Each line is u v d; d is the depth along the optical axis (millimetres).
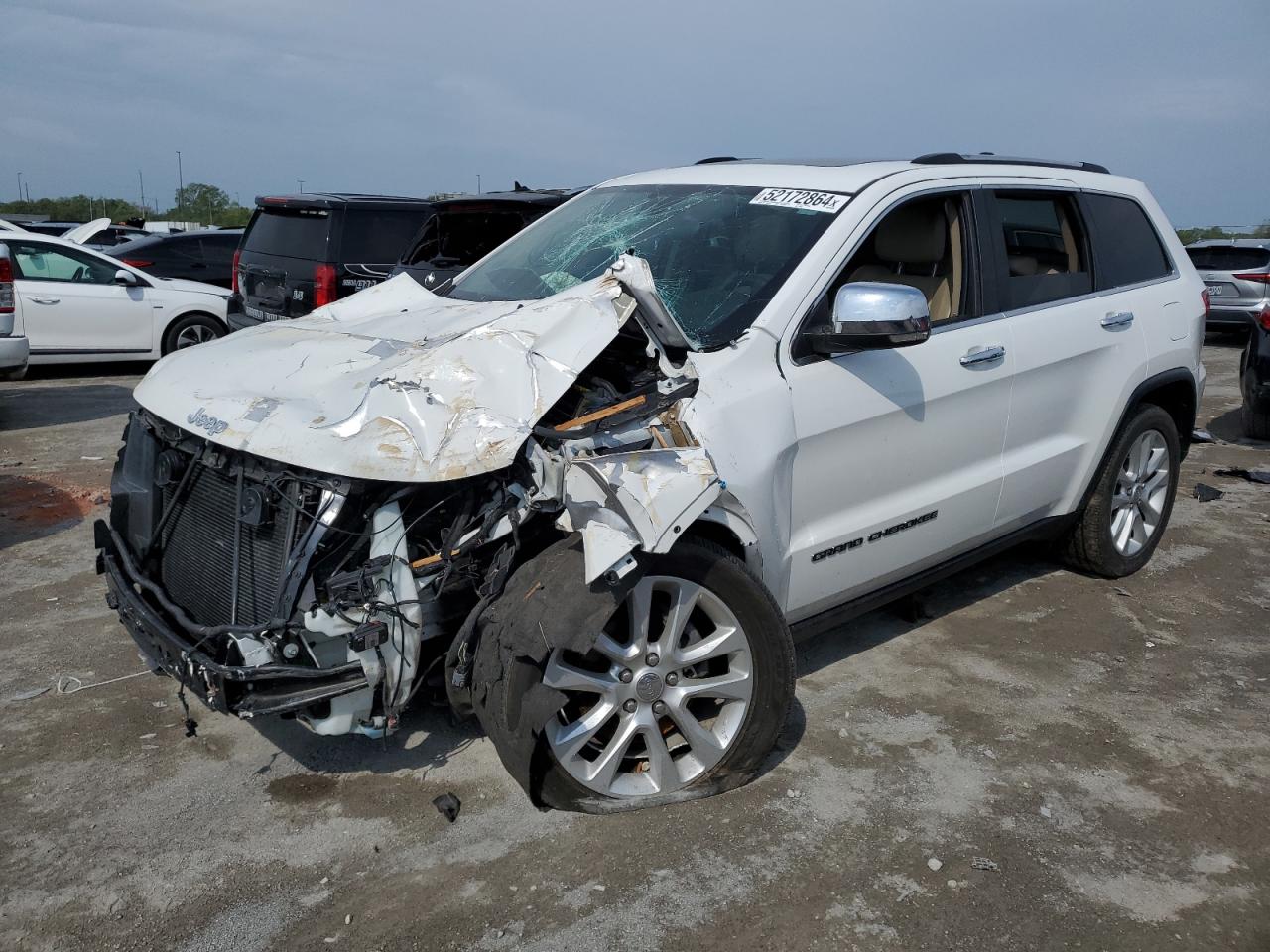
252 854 3088
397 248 9352
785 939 2762
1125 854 3150
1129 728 3916
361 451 2885
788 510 3547
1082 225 4914
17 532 5973
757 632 3297
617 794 3258
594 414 3215
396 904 2875
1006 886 2990
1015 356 4355
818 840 3182
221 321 12062
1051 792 3473
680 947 2729
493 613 3008
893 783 3506
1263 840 3236
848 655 4496
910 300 3314
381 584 2895
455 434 2934
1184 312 5340
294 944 2727
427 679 3252
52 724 3809
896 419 3875
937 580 4426
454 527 3016
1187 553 5887
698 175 4566
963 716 3982
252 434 3027
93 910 2846
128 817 3262
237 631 2941
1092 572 5434
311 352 3484
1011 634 4750
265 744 3689
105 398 10406
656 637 3352
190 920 2811
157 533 3500
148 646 3293
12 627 4645
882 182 4051
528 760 2979
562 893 2922
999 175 4543
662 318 3359
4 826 3209
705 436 3277
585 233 4453
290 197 9461
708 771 3350
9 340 8484
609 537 2885
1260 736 3877
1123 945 2768
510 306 3842
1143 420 5168
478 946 2723
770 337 3537
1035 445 4625
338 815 3277
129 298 11422
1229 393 11203
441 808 3264
